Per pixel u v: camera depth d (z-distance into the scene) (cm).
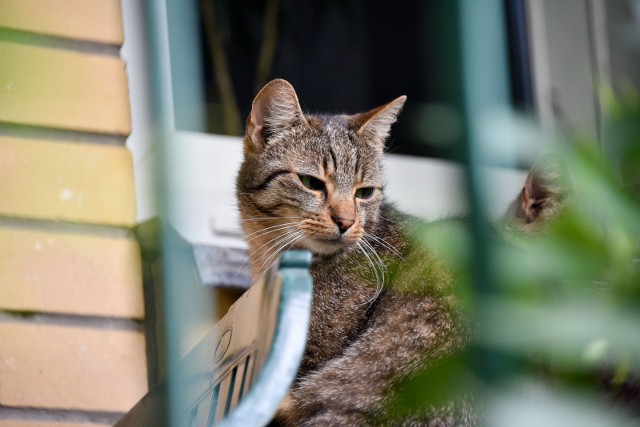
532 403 176
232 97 589
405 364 392
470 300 185
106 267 428
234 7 602
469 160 181
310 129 500
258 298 244
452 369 185
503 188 593
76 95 439
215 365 279
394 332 404
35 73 436
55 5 443
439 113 194
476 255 183
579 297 196
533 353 204
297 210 486
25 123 431
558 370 203
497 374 180
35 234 422
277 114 501
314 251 482
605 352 205
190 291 465
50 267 421
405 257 435
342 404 387
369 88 619
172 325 275
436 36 189
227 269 486
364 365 399
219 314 477
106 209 434
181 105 472
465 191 183
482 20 181
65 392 410
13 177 425
